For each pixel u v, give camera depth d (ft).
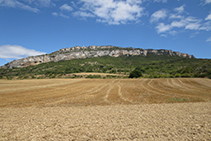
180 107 57.06
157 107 57.62
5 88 143.13
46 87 155.02
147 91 119.44
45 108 58.49
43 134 30.01
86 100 79.51
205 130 31.86
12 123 37.78
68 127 34.30
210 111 49.42
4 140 27.27
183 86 156.04
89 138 28.02
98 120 39.81
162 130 31.96
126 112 49.08
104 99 82.53
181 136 28.76
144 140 26.94
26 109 56.80
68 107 60.49
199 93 106.83
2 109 57.26
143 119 40.42
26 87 154.40
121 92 113.70
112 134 29.94
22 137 28.58
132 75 285.02
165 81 203.62
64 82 220.43
